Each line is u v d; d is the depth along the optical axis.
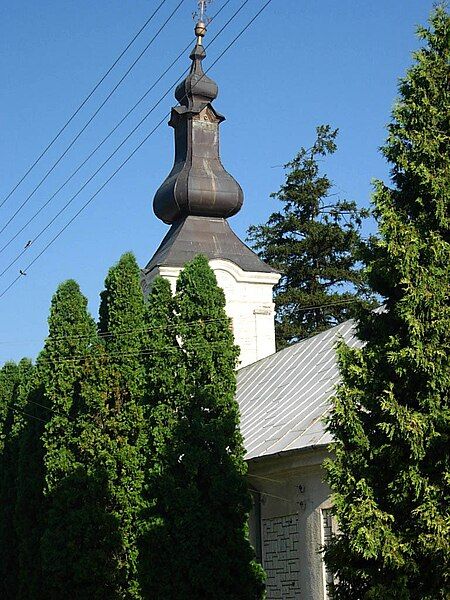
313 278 56.50
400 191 16.61
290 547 24.86
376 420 15.99
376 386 16.00
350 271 55.97
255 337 38.81
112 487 24.16
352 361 16.48
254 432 28.00
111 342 25.47
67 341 26.23
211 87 39.84
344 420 16.08
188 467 22.31
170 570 21.88
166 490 22.30
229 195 39.25
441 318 15.48
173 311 24.41
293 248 56.34
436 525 14.62
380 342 16.33
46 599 26.88
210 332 23.86
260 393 31.59
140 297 25.97
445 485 14.95
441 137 16.25
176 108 39.97
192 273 24.38
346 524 15.64
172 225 40.59
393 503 15.38
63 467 24.92
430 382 15.22
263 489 26.42
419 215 16.09
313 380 28.91
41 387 28.95
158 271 37.38
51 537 24.19
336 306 55.34
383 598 14.79
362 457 15.93
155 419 23.28
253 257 39.72
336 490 16.02
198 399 23.14
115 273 25.97
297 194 57.25
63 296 26.86
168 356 23.75
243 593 21.91
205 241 38.91
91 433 24.75
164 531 22.09
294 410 27.56
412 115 16.55
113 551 23.86
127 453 24.22
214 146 39.84
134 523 23.72
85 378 25.19
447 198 15.92
